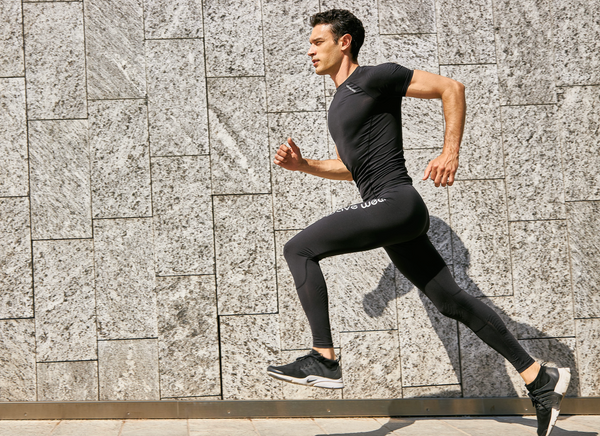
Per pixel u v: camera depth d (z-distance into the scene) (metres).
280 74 3.05
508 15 3.12
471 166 3.07
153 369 2.91
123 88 2.99
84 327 2.90
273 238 2.99
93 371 2.89
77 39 2.99
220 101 3.02
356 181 2.29
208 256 2.97
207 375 2.92
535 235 3.06
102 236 2.94
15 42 2.97
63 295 2.91
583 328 3.02
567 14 3.11
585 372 3.00
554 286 3.04
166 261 2.95
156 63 3.01
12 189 2.93
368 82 2.17
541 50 3.11
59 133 2.96
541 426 2.28
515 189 3.07
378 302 3.01
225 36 3.04
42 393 2.87
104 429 2.61
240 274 2.97
